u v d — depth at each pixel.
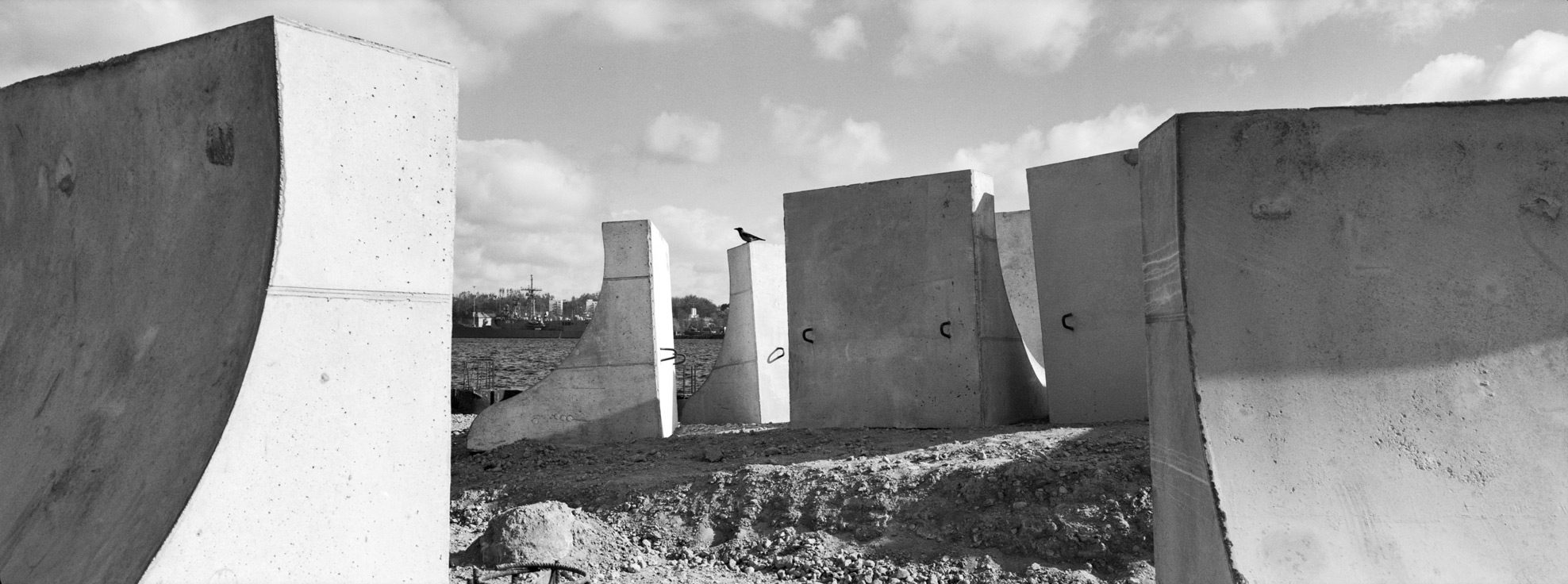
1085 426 7.61
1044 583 5.06
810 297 9.48
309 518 3.25
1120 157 8.16
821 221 9.48
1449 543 3.02
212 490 2.98
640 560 5.70
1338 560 2.99
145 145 3.66
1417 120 3.50
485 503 7.23
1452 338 3.35
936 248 8.83
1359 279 3.40
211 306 3.33
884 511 5.85
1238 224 3.45
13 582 3.15
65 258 3.94
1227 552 3.00
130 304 3.62
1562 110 3.46
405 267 3.62
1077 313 8.30
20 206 4.19
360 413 3.44
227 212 3.38
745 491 6.35
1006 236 12.26
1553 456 3.17
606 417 9.79
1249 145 3.50
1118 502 5.41
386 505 3.50
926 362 8.79
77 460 3.40
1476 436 3.21
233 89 3.35
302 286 3.27
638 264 9.93
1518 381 3.29
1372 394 3.29
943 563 5.36
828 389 9.30
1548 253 3.39
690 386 18.91
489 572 5.15
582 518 6.20
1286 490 3.12
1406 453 3.18
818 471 6.42
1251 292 3.40
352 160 3.45
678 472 7.26
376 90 3.54
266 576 3.11
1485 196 3.45
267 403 3.15
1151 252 3.81
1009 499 5.68
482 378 28.72
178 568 2.87
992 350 8.73
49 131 4.02
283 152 3.23
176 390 3.27
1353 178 3.48
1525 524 3.05
